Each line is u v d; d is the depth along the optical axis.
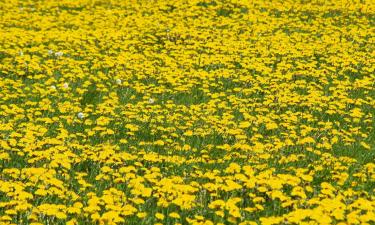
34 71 15.06
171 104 12.66
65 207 7.49
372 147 10.70
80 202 7.89
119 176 8.86
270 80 14.71
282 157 9.62
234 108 12.66
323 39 18.28
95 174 9.10
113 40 18.38
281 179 8.49
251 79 14.55
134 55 16.56
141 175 9.27
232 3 23.17
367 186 8.86
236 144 10.10
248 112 12.52
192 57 16.75
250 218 7.66
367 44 17.78
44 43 17.83
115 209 7.41
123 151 10.09
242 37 18.77
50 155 9.37
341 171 9.38
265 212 7.89
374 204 7.72
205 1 23.39
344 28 19.61
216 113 12.52
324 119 12.23
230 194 8.44
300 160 9.80
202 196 8.19
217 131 11.23
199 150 10.43
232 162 9.75
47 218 7.48
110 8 23.17
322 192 8.12
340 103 12.66
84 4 23.58
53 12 22.03
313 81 14.75
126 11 22.33
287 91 13.50
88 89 13.98
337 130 11.46
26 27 19.84
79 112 12.13
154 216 7.74
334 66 15.97
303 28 19.70
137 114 12.17
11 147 10.04
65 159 9.06
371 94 13.84
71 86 14.04
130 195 8.37
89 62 16.08
